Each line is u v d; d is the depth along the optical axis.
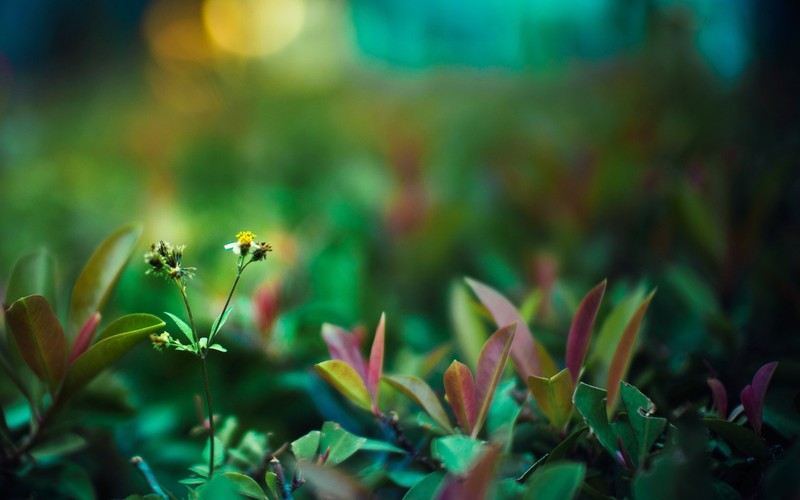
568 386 0.44
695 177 0.71
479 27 2.25
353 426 0.56
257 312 0.59
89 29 3.02
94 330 0.47
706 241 0.63
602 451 0.45
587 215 0.82
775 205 0.74
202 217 0.90
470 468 0.40
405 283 0.77
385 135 1.40
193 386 0.58
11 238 0.99
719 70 1.29
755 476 0.43
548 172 0.85
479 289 0.48
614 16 1.57
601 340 0.49
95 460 0.54
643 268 0.71
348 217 0.87
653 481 0.39
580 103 1.43
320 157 1.41
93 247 0.94
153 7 3.09
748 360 0.55
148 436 0.55
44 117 2.16
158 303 0.62
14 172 1.32
